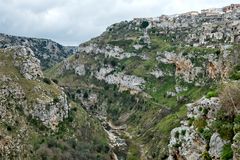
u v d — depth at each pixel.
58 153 194.38
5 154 168.38
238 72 70.00
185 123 66.38
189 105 68.81
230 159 47.75
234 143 45.78
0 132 176.62
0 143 170.88
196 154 56.53
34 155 183.38
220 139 51.75
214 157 51.31
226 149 49.78
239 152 44.22
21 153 177.00
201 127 57.91
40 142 196.62
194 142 58.22
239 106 53.06
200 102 63.03
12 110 198.62
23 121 199.62
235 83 57.25
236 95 53.72
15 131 187.25
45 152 188.50
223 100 54.88
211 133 55.31
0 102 195.25
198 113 61.25
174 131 67.50
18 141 182.38
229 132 51.19
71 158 199.00
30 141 191.38
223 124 53.00
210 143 53.31
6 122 187.75
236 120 50.38
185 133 63.31
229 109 53.56
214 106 57.81
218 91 60.91
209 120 57.47
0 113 189.50
